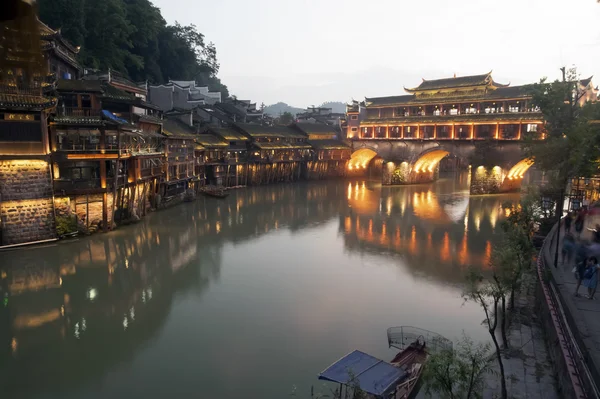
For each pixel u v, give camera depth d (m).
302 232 51.59
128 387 20.84
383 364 18.88
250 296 31.75
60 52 51.22
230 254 41.91
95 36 82.12
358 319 28.08
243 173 87.94
